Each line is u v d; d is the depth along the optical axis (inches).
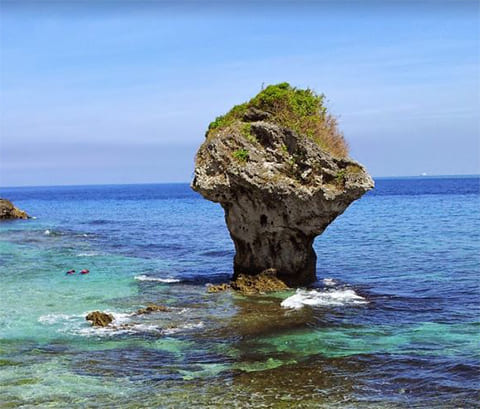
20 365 749.9
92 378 704.4
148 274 1445.6
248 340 852.6
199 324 941.2
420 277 1341.0
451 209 3713.1
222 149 1195.3
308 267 1277.1
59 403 631.8
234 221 1248.2
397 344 823.1
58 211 4746.6
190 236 2433.6
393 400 633.0
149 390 665.6
